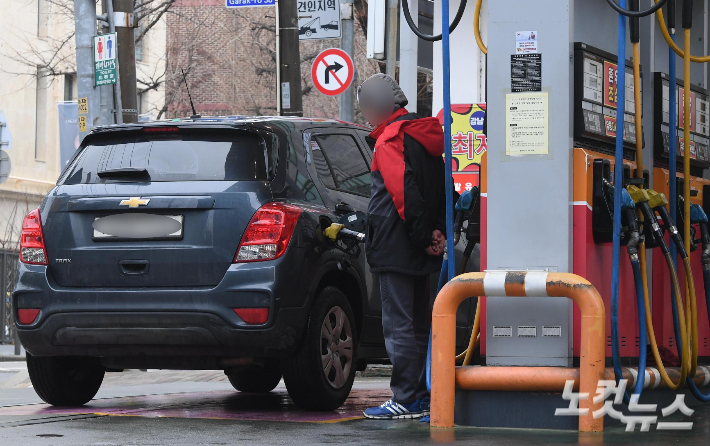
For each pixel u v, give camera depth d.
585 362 13.88
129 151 17.81
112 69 34.47
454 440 13.25
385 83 15.98
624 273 15.92
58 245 17.34
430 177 15.70
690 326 16.16
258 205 16.75
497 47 14.92
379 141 15.64
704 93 19.91
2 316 64.81
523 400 14.41
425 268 15.80
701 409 17.06
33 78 90.50
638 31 15.75
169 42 106.06
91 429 14.97
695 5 19.97
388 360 21.20
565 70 14.68
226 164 17.20
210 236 16.66
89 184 17.59
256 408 18.80
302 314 16.91
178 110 104.75
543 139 14.72
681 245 15.98
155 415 17.16
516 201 14.80
